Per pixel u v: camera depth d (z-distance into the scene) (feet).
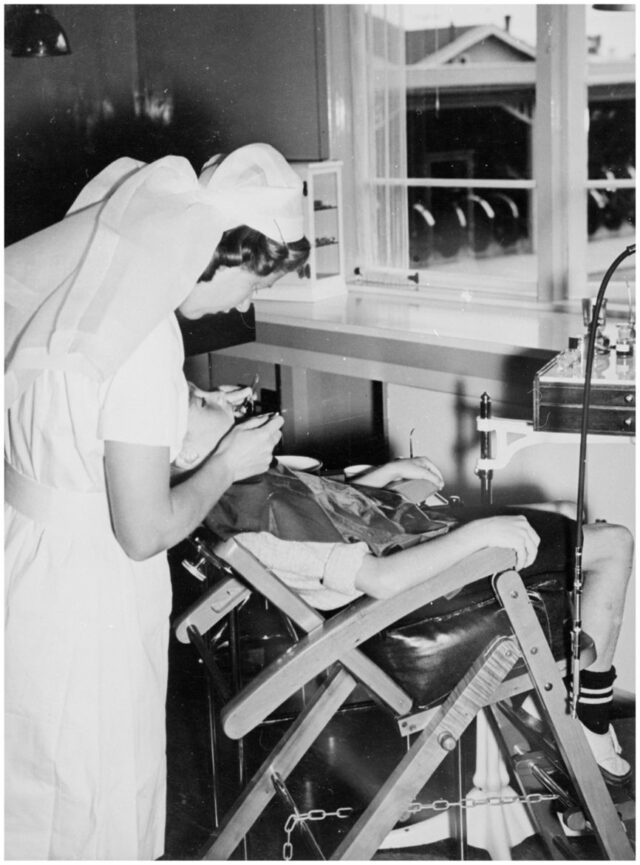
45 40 11.48
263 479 5.58
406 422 11.00
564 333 9.30
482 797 6.77
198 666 9.43
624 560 6.16
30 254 5.14
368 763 7.90
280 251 5.07
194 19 12.74
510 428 7.23
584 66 9.84
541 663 5.39
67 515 5.08
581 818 5.82
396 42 11.09
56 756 5.13
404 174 11.39
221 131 12.83
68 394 4.88
